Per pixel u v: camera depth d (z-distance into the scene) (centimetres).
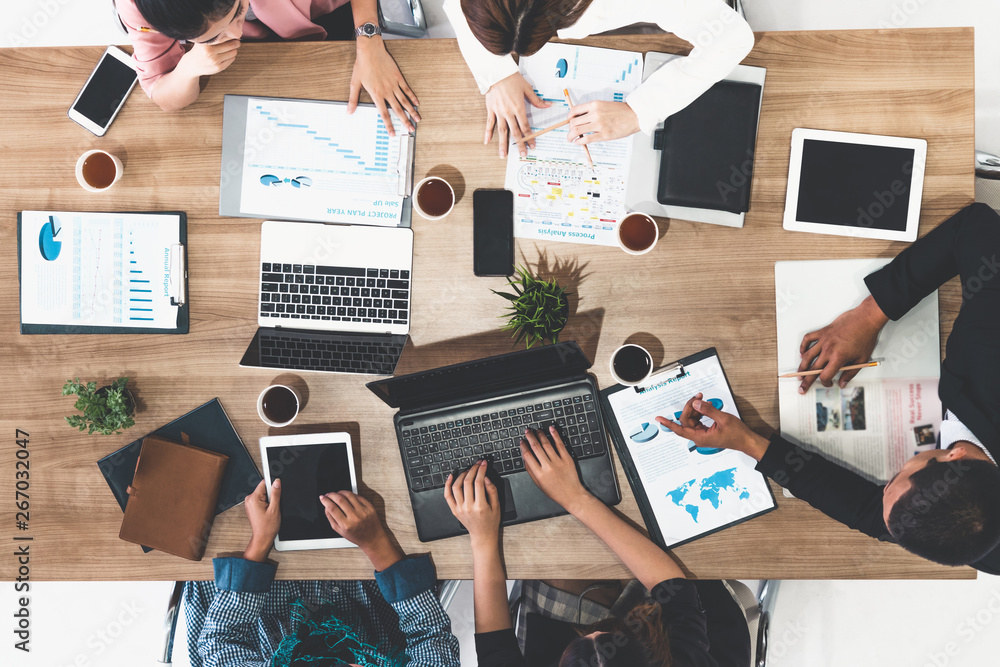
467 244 148
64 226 149
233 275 150
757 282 146
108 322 150
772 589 164
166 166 149
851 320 142
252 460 149
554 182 147
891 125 142
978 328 128
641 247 145
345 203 148
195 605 169
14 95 149
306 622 158
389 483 148
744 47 134
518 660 139
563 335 148
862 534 141
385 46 146
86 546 148
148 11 116
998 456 127
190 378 150
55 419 150
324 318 149
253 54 147
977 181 172
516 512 146
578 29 127
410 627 151
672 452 145
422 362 149
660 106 137
